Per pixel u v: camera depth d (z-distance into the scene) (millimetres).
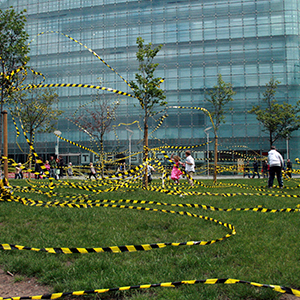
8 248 4270
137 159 38656
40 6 42875
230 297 3162
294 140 37938
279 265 3807
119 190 11234
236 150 38062
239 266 3859
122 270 3732
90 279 3512
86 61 41125
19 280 3672
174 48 40000
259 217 6406
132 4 41156
